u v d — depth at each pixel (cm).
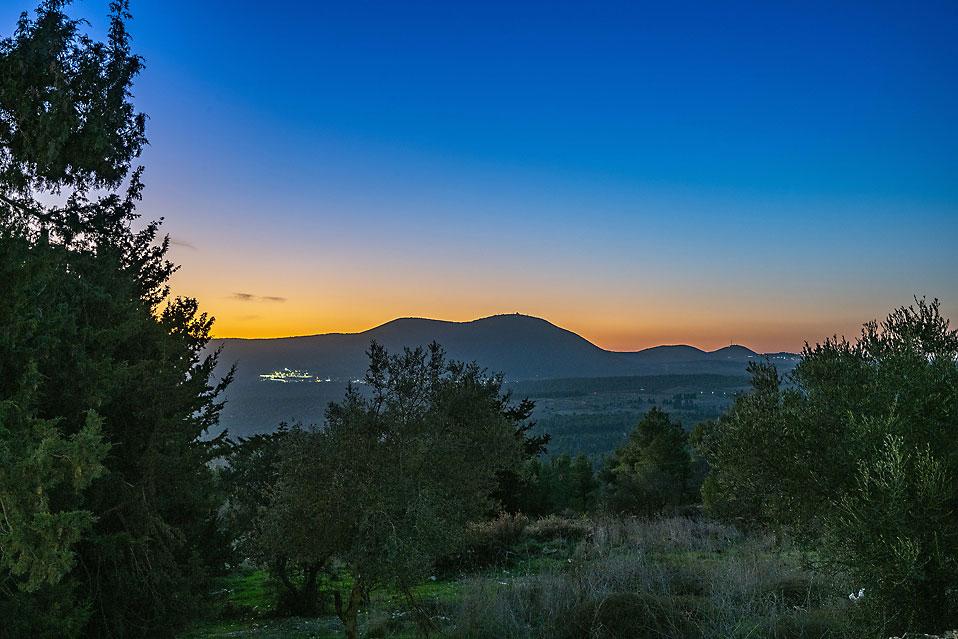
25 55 1008
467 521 1027
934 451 905
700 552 1756
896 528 828
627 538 2102
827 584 1020
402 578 901
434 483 948
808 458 1038
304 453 953
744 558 1354
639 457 6144
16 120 1041
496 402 1072
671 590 1165
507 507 2953
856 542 859
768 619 931
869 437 934
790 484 1048
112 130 1158
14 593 926
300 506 941
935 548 817
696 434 5594
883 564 833
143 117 1221
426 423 970
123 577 1161
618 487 5159
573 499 5734
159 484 1312
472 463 1005
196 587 1408
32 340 969
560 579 1206
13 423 840
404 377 992
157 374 1305
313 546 938
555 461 6053
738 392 1188
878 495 877
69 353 1090
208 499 1542
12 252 948
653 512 3559
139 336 1335
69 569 760
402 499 930
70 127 1051
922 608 820
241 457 1669
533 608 1137
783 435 1069
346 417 963
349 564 930
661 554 1742
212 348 1758
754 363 1188
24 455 774
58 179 1139
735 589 1075
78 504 1045
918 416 940
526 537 2217
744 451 1100
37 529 727
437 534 912
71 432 1090
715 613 980
